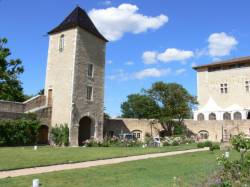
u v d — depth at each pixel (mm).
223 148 23594
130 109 70375
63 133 31797
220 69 50594
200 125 41594
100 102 36750
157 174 11430
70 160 15695
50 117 33781
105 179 10375
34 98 33000
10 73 39812
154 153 20906
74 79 33094
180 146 29109
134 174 11438
